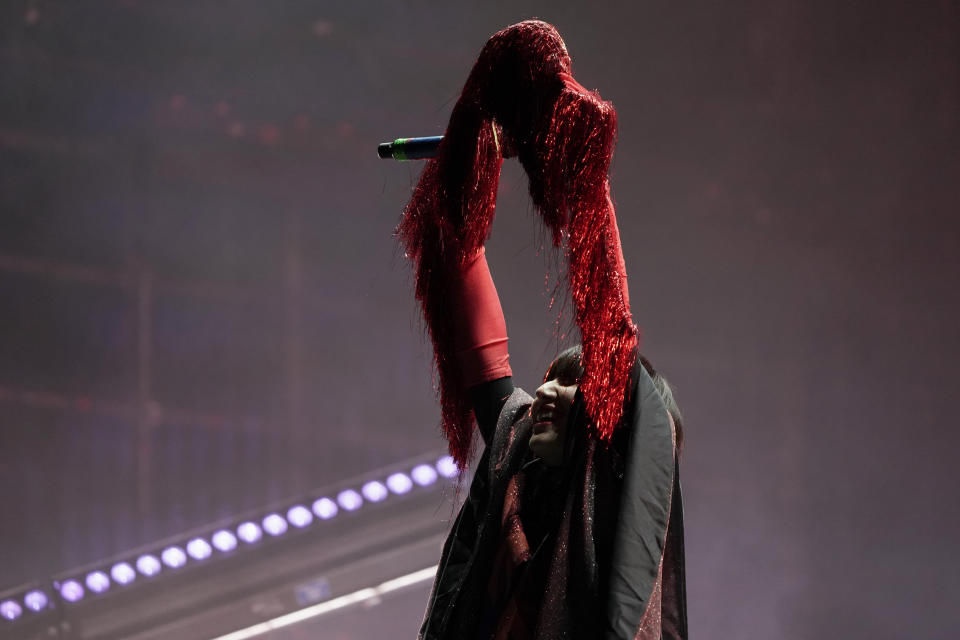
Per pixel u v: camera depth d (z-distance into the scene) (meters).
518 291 17.89
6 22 15.04
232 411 16.12
